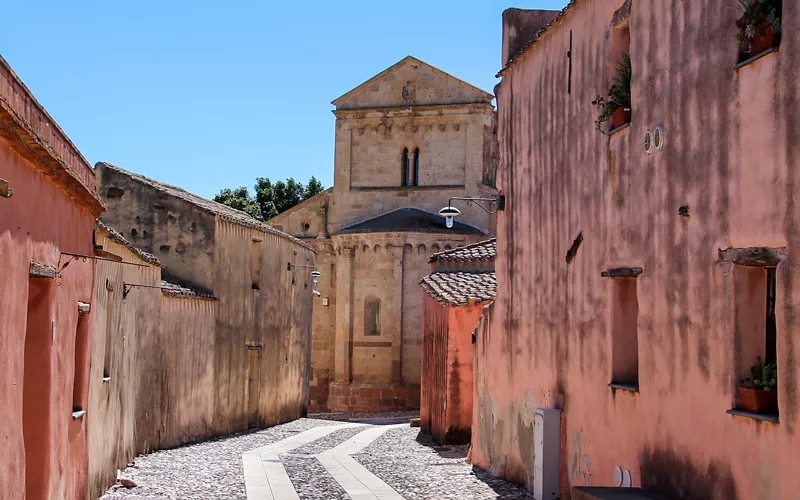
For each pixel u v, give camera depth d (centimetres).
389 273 4388
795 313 766
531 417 1573
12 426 900
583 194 1333
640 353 1091
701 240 938
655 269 1053
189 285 2655
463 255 2853
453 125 4572
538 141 1572
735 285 870
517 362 1677
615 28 1228
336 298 4531
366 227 4528
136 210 2698
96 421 1520
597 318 1262
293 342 3634
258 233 3111
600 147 1260
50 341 1092
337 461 2055
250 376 3116
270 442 2578
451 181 4562
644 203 1089
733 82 875
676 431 988
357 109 4656
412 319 4372
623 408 1151
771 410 835
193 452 2212
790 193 776
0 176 848
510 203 1742
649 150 1072
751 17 823
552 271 1480
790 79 777
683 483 967
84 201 1266
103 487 1570
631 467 1115
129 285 1858
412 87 4634
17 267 912
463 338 2381
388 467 1939
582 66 1354
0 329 853
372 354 4397
